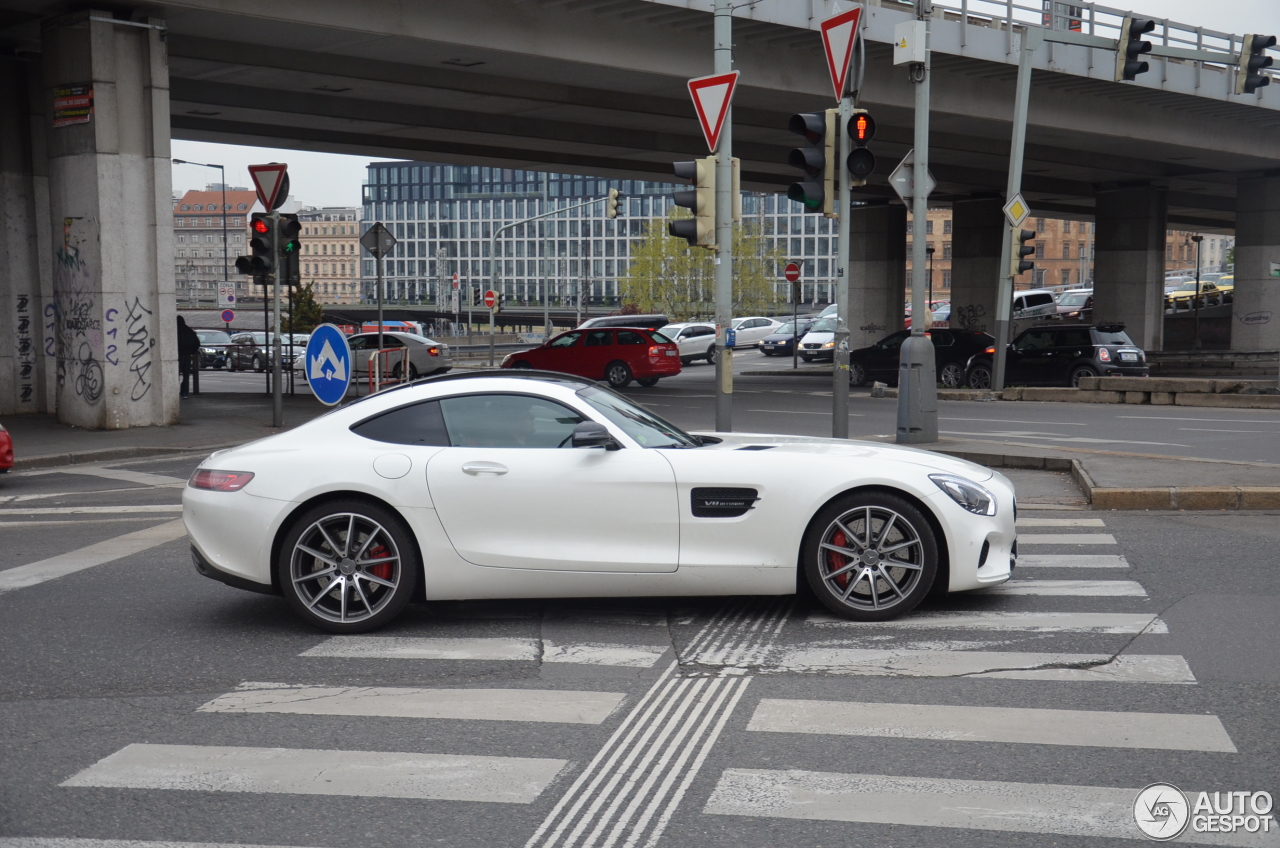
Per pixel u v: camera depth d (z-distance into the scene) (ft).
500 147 105.60
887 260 144.87
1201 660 17.57
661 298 337.52
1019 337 90.02
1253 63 66.64
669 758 13.85
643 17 69.36
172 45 63.82
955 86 88.02
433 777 13.38
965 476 20.70
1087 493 33.45
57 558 27.40
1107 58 87.97
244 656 18.84
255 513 19.95
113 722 15.62
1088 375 84.17
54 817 12.44
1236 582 22.79
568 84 79.25
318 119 84.94
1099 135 100.12
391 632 20.20
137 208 58.90
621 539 19.92
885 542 20.18
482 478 19.89
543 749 14.25
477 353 191.11
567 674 17.46
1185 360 123.65
